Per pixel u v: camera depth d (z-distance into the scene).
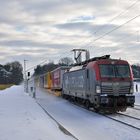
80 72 27.22
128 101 21.88
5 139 11.66
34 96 43.06
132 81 22.30
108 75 21.97
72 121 18.78
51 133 13.21
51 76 54.34
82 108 26.70
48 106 29.61
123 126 16.34
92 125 17.08
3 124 15.64
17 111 22.23
